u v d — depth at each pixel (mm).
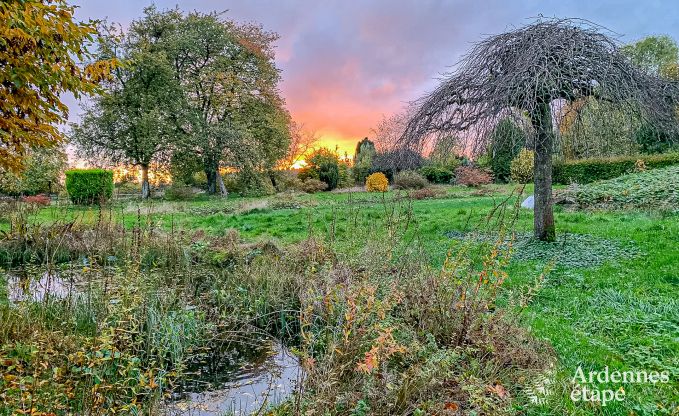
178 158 23484
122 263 5625
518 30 6613
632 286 4547
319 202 16688
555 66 5820
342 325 2883
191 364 3416
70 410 2363
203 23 24453
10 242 6547
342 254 5008
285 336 4004
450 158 7852
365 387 2414
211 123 24719
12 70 3434
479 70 6758
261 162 25438
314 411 2223
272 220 11547
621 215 9180
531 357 2908
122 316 3350
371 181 23500
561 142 6391
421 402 2395
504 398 2463
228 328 4102
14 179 11680
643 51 20797
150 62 21625
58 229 6926
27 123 4047
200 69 25047
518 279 4938
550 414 2385
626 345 3244
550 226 6652
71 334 3322
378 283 3516
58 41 3766
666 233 6555
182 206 15625
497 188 20219
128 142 22219
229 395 2947
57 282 5070
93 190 16703
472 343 3023
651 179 12070
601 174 16688
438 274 3553
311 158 29344
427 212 12297
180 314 3957
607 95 5863
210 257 6457
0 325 3260
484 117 6188
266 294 4629
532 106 5637
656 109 6121
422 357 2775
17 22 3195
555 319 3822
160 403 2697
